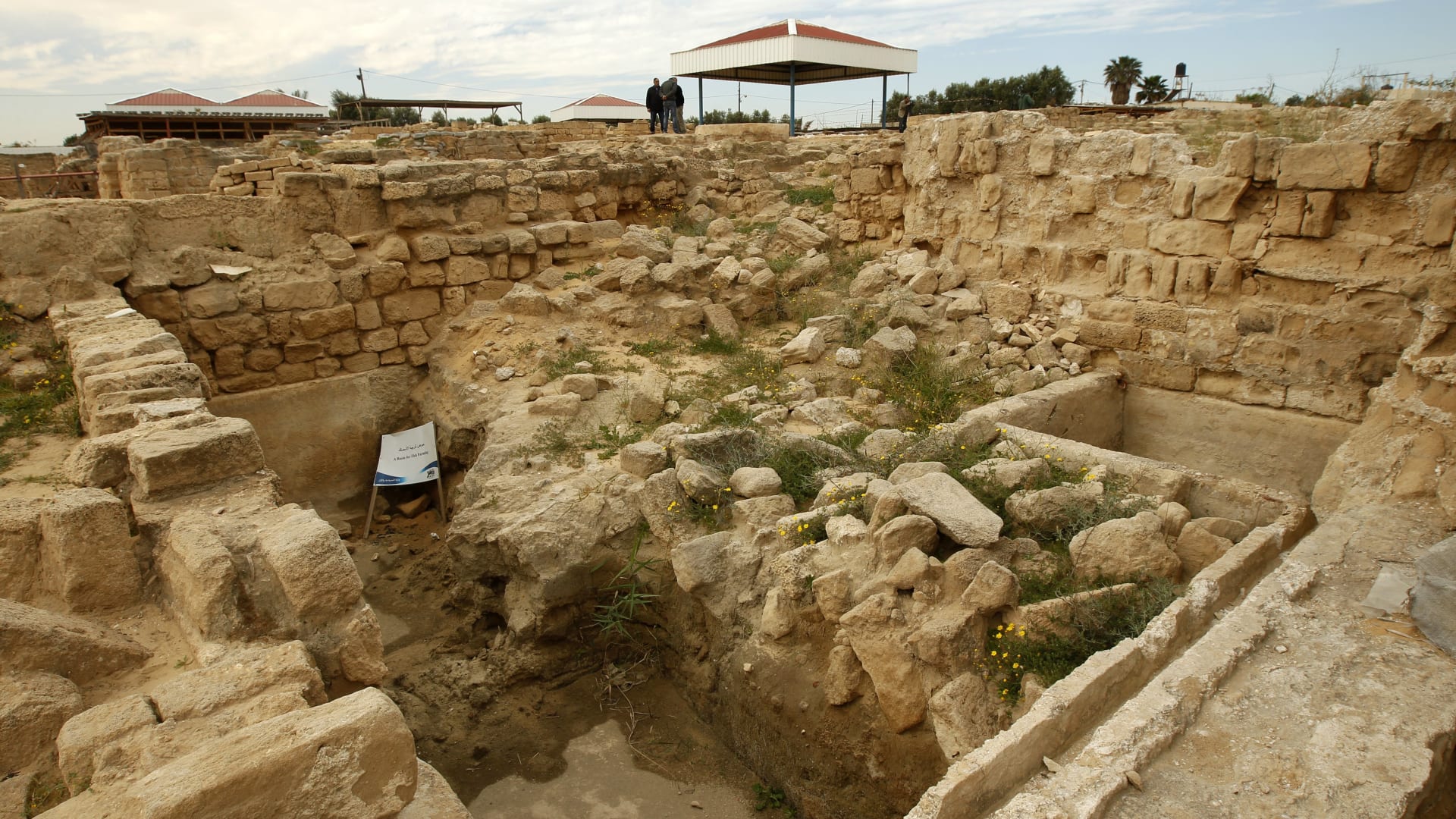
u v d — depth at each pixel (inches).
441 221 416.2
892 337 356.2
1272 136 316.2
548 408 321.1
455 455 367.6
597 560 259.1
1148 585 191.9
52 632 134.6
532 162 471.8
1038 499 222.1
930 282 403.5
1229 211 309.6
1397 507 204.5
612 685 258.8
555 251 453.7
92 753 114.3
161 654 149.9
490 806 217.5
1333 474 226.2
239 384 371.2
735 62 1018.7
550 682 259.8
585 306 412.8
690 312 402.3
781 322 428.1
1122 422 353.7
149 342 257.1
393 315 405.4
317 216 394.9
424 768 121.8
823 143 661.3
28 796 118.0
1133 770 131.0
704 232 513.3
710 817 214.1
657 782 224.8
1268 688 148.9
